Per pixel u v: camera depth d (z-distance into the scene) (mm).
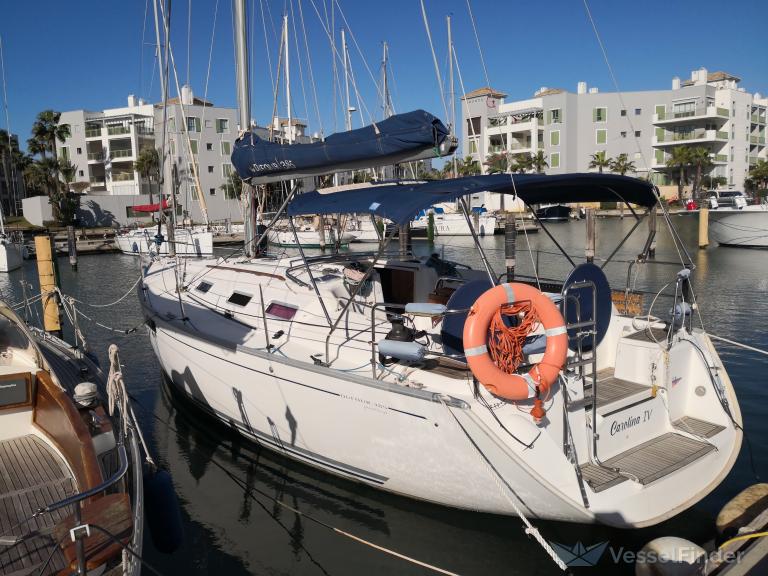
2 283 19516
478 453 3832
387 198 4215
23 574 2885
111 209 39594
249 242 7559
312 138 16703
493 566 4098
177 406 7004
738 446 4406
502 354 3719
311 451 4992
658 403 4387
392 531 4535
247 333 5605
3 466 3895
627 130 46781
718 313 11922
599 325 4262
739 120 48312
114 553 2834
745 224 23250
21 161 40438
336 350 4906
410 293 6043
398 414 4148
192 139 39031
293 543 4469
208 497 5113
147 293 7445
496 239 29500
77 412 3711
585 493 3699
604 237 29938
